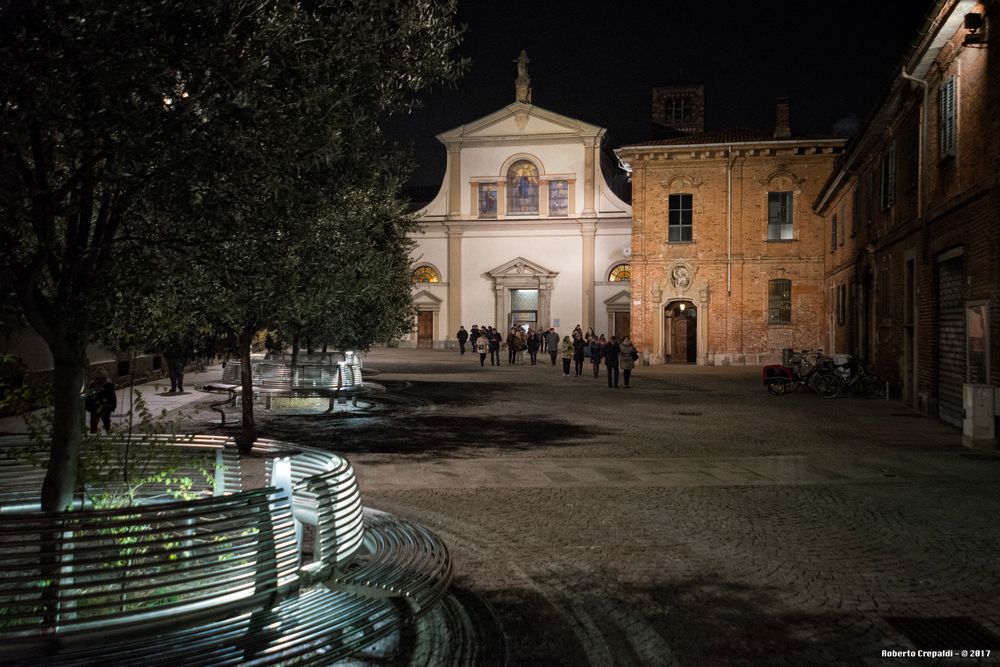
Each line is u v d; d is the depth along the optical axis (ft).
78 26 13.76
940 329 53.01
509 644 15.57
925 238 54.29
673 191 124.57
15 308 17.13
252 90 16.40
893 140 66.54
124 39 14.70
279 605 14.93
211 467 23.98
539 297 168.86
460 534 23.76
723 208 123.54
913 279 61.46
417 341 174.50
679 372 106.11
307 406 61.36
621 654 15.14
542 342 165.99
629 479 32.35
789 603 17.88
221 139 16.14
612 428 49.29
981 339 43.09
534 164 170.09
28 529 12.44
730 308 123.44
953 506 27.48
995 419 40.47
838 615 17.13
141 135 15.02
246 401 39.01
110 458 22.65
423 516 25.98
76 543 13.51
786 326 122.21
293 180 18.94
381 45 21.08
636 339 125.49
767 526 24.71
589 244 167.63
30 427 21.67
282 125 17.48
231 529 14.34
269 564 14.90
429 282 173.68
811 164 121.60
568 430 48.16
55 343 16.67
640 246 125.29
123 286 17.34
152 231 18.49
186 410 56.70
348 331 69.41
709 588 18.90
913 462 36.52
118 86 14.83
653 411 59.31
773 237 122.83
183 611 13.78
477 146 171.53
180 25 16.22
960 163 46.62
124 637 13.21
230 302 23.39
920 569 20.33
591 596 18.34
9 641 12.17
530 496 29.09
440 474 33.22
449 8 22.98
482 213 171.63
